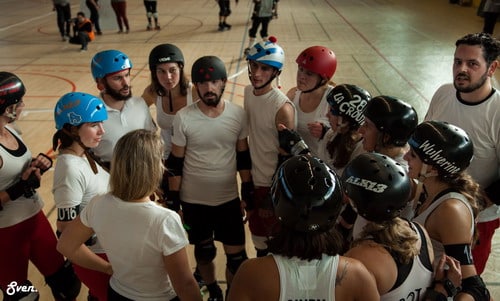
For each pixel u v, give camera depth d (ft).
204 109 8.25
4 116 7.14
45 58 32.76
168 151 10.61
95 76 8.40
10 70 29.50
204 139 8.24
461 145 5.55
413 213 6.44
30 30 43.78
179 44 36.94
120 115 8.73
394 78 26.96
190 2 63.16
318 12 53.31
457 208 5.43
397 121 6.36
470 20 46.09
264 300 4.09
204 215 8.85
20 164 7.51
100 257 6.75
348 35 39.78
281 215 4.13
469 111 7.96
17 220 7.63
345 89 7.36
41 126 19.97
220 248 11.66
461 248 5.34
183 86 9.90
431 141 5.63
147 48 35.65
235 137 8.52
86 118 6.73
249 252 11.55
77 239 5.70
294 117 8.78
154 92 10.44
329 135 8.11
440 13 51.31
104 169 7.69
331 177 4.19
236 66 29.76
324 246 4.11
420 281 4.71
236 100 22.99
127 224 5.27
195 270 10.08
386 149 6.57
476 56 7.43
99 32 41.63
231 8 56.95
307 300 4.05
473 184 5.71
